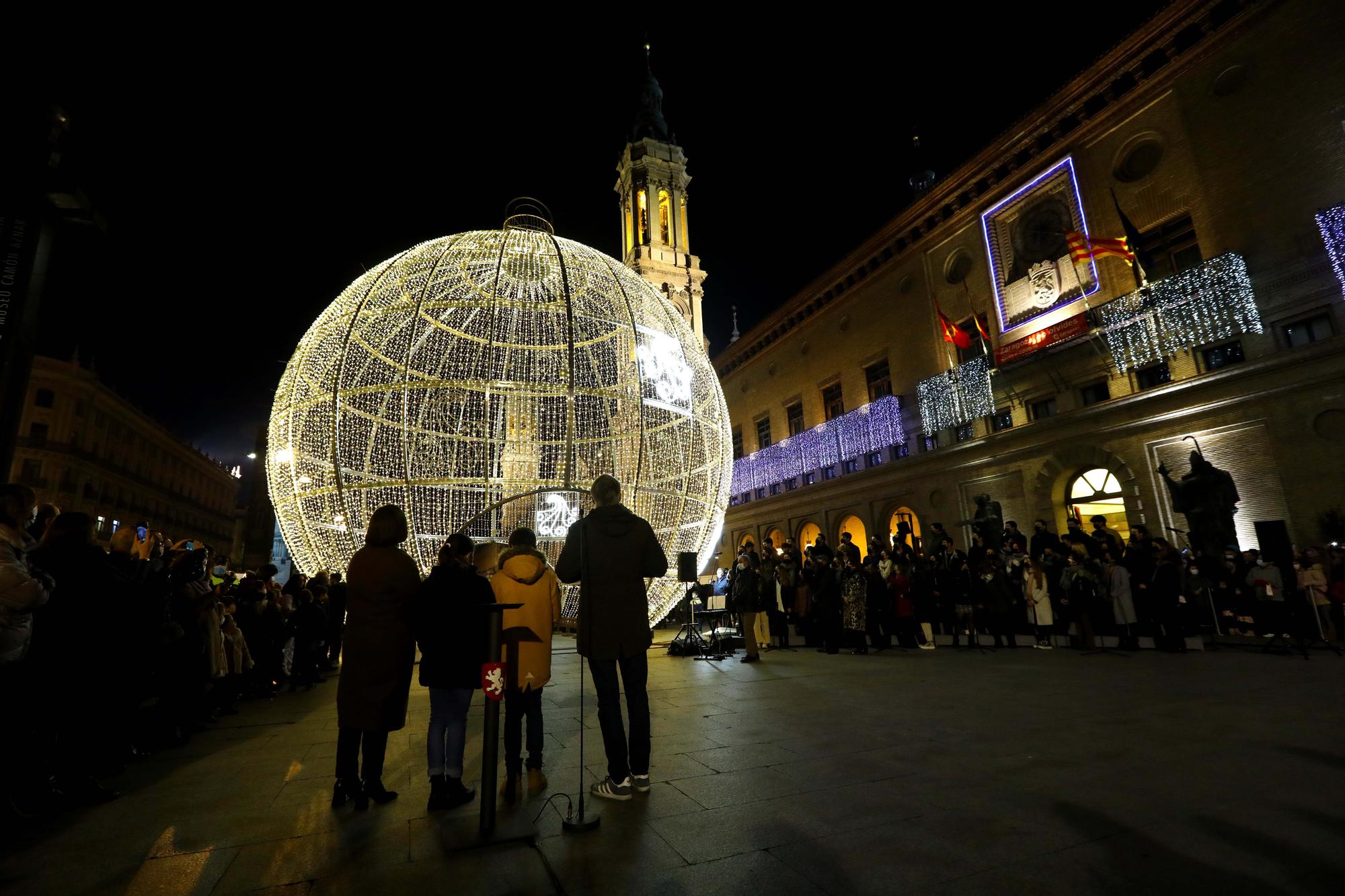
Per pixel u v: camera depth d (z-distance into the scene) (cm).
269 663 825
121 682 439
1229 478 1462
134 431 4925
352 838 330
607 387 1083
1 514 357
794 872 277
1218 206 1688
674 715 618
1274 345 1557
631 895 258
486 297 1117
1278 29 1600
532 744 444
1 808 342
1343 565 1066
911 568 1271
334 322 1030
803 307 3288
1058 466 2016
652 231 4103
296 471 1001
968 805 355
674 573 1116
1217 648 1123
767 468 3469
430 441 1157
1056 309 2061
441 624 390
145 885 276
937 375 2453
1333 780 383
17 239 611
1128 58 1905
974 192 2397
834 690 750
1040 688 738
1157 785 381
